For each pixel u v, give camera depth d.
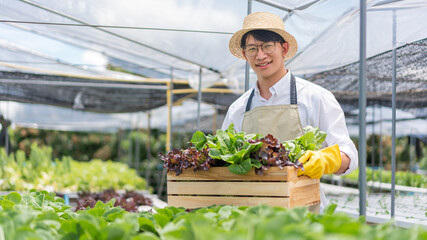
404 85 5.54
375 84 6.32
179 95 8.95
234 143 1.91
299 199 1.90
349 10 3.69
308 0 3.74
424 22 3.75
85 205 4.46
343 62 4.95
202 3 3.95
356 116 10.09
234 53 3.10
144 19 4.48
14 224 1.23
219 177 1.93
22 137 22.56
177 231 1.16
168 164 2.02
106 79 8.19
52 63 7.35
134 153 20.14
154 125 16.44
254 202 1.85
